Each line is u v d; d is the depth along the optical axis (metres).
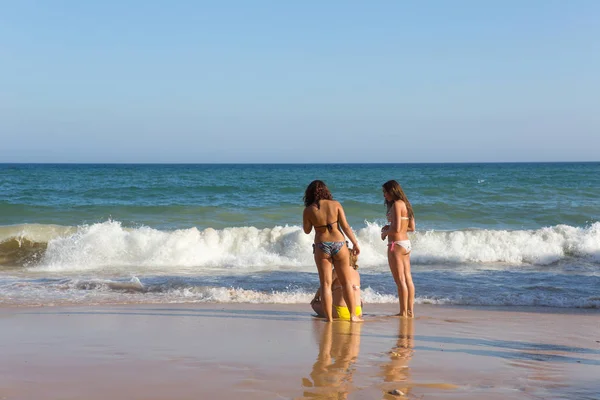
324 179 47.31
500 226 18.17
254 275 11.02
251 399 3.47
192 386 3.74
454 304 8.53
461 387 3.78
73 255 12.74
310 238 13.80
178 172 66.25
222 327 6.12
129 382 3.83
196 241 13.44
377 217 19.05
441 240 14.16
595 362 4.72
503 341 5.66
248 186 33.19
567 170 77.62
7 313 7.01
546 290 9.61
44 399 3.45
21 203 22.06
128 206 20.66
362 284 10.00
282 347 5.07
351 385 3.79
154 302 8.18
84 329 5.90
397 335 5.83
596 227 14.56
